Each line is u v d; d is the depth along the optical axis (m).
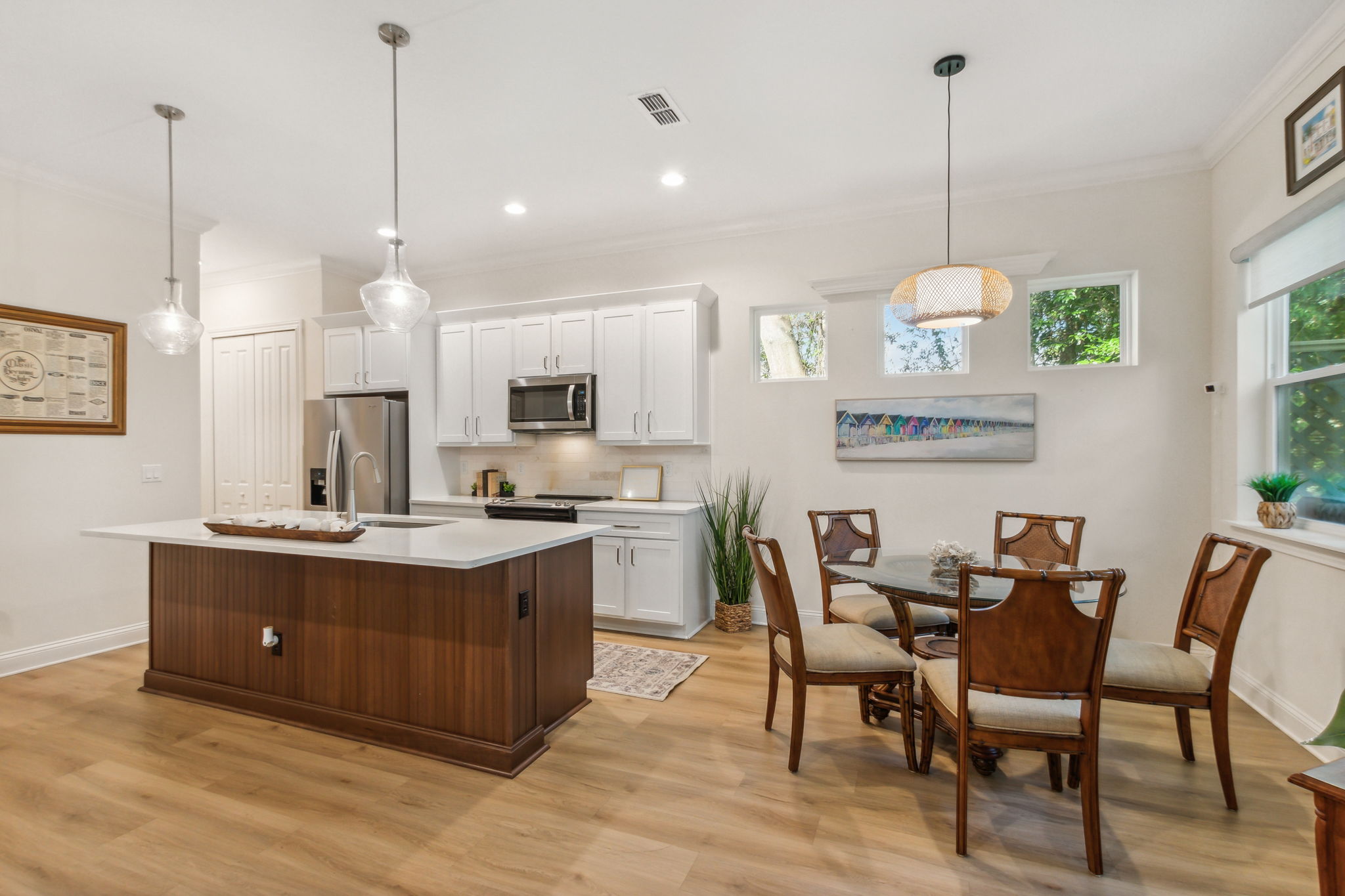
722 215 4.27
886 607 3.05
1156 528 3.51
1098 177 3.58
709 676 3.37
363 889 1.72
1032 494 3.73
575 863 1.83
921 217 3.98
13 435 3.39
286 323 5.31
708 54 2.54
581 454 4.92
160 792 2.20
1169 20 2.34
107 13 2.25
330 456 3.74
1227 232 3.23
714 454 4.47
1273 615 2.78
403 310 2.60
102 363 3.75
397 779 2.31
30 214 3.46
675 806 2.13
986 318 2.85
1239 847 1.90
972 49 2.51
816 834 1.97
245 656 2.91
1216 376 3.35
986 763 2.32
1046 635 1.77
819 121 3.05
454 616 2.46
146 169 3.50
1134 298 3.58
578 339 4.59
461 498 4.93
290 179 3.65
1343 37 2.29
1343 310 2.49
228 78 2.67
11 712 2.87
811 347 4.36
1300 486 2.80
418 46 2.46
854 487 4.12
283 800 2.16
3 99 2.80
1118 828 2.00
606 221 4.35
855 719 2.82
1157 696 2.14
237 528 2.76
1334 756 2.37
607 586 4.17
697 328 4.29
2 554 3.35
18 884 1.73
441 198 3.94
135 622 3.93
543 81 2.71
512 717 2.38
